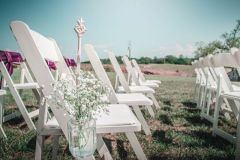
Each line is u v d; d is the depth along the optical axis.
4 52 3.96
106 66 41.22
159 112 5.64
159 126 4.39
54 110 1.86
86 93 1.79
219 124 4.74
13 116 4.40
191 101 7.63
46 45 2.50
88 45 2.85
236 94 3.33
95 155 2.88
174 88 13.21
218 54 3.46
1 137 3.35
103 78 2.87
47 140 3.44
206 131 4.11
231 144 3.43
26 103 6.26
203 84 6.15
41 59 1.83
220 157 2.96
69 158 2.80
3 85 3.94
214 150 3.15
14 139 3.34
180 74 65.44
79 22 3.13
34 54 1.82
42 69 1.83
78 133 1.77
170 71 67.19
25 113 3.79
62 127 1.86
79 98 1.78
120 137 3.66
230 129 4.37
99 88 1.88
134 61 7.45
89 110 1.79
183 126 4.44
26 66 4.93
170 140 3.55
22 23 1.77
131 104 3.07
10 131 3.72
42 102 1.94
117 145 3.32
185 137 3.70
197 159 2.86
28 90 9.45
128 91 4.09
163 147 3.23
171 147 3.25
